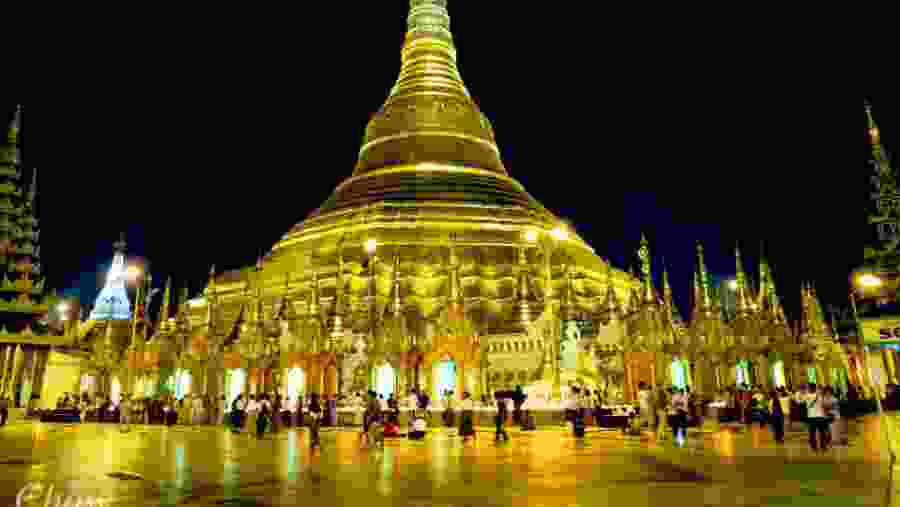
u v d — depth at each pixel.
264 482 19.89
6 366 58.06
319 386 57.59
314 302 61.56
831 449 28.77
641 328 59.34
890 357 70.56
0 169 63.12
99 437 40.34
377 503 16.14
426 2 92.06
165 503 16.38
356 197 78.38
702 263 67.81
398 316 57.22
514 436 37.88
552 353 50.50
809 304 75.81
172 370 65.81
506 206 76.38
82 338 79.25
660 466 22.88
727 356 65.75
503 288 67.06
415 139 82.56
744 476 20.28
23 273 61.31
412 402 48.78
